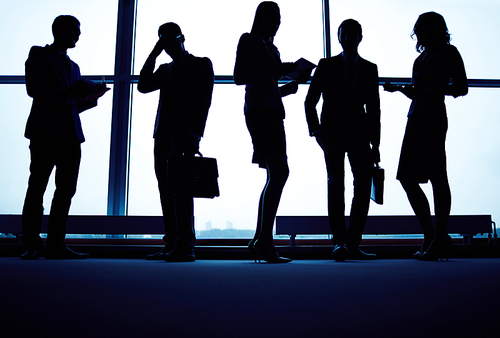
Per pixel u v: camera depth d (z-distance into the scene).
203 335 0.61
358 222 2.75
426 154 2.79
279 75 2.45
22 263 2.32
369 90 2.82
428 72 2.88
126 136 4.08
